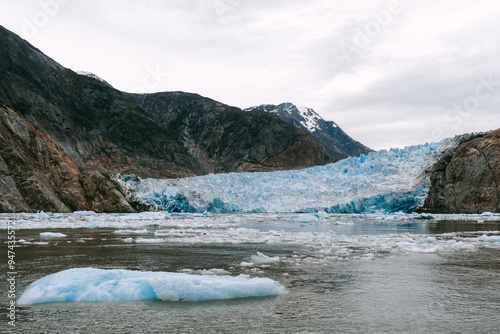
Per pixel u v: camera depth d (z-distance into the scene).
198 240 21.34
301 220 40.44
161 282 9.16
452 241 21.33
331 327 7.25
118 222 37.00
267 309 8.37
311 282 11.07
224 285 9.42
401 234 25.59
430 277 11.77
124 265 13.45
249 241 21.17
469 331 7.11
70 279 9.74
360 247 18.88
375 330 7.11
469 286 10.65
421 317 7.90
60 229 28.59
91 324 7.30
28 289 9.59
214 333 6.86
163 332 6.90
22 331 6.89
